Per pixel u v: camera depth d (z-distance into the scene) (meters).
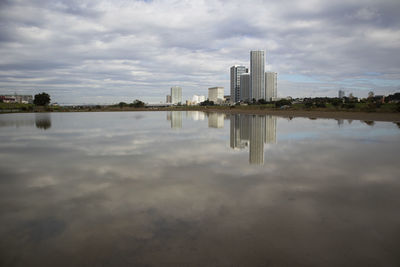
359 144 13.66
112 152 11.78
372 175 7.69
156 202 5.61
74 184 7.04
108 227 4.47
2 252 3.74
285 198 5.80
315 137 16.67
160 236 4.13
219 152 11.61
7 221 4.77
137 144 14.15
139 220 4.73
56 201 5.76
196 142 14.77
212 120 36.31
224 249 3.75
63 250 3.78
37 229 4.44
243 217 4.80
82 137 17.61
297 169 8.44
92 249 3.79
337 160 9.78
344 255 3.60
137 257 3.57
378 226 4.45
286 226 4.45
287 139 15.77
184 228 4.39
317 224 4.52
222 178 7.43
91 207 5.38
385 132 19.22
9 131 22.08
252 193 6.13
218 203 5.51
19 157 10.84
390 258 3.53
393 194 6.04
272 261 3.47
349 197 5.86
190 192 6.24
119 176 7.77
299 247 3.79
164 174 7.93
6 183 7.17
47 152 11.97
